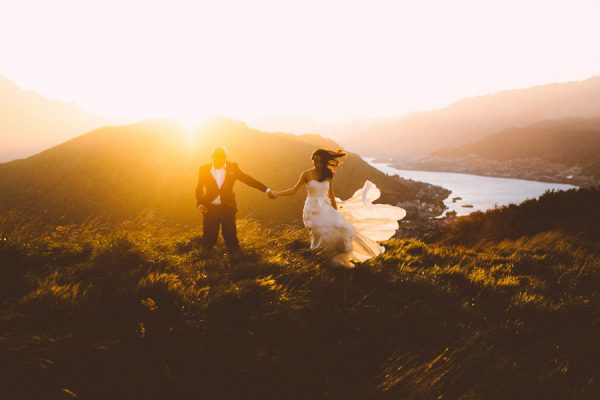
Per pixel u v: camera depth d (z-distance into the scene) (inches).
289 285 212.7
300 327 175.3
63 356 132.5
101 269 201.3
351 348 177.6
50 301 156.8
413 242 399.5
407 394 149.7
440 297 241.8
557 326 227.5
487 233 597.0
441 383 158.4
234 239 265.4
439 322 208.4
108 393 129.0
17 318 142.5
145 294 173.8
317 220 260.2
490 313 233.0
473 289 269.4
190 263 227.5
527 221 636.1
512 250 434.3
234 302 182.5
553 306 248.5
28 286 170.6
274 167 4429.1
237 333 165.9
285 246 298.4
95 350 139.3
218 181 261.7
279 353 160.9
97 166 3932.1
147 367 140.6
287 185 4178.2
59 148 4448.8
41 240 231.0
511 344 201.3
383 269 271.0
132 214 3250.5
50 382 125.6
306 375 156.3
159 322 160.6
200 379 142.8
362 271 258.7
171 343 152.3
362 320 194.9
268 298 188.2
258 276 208.7
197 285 195.5
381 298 223.9
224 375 146.7
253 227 327.6
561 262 377.7
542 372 177.2
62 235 245.8
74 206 3410.4
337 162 264.4
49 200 3506.4
